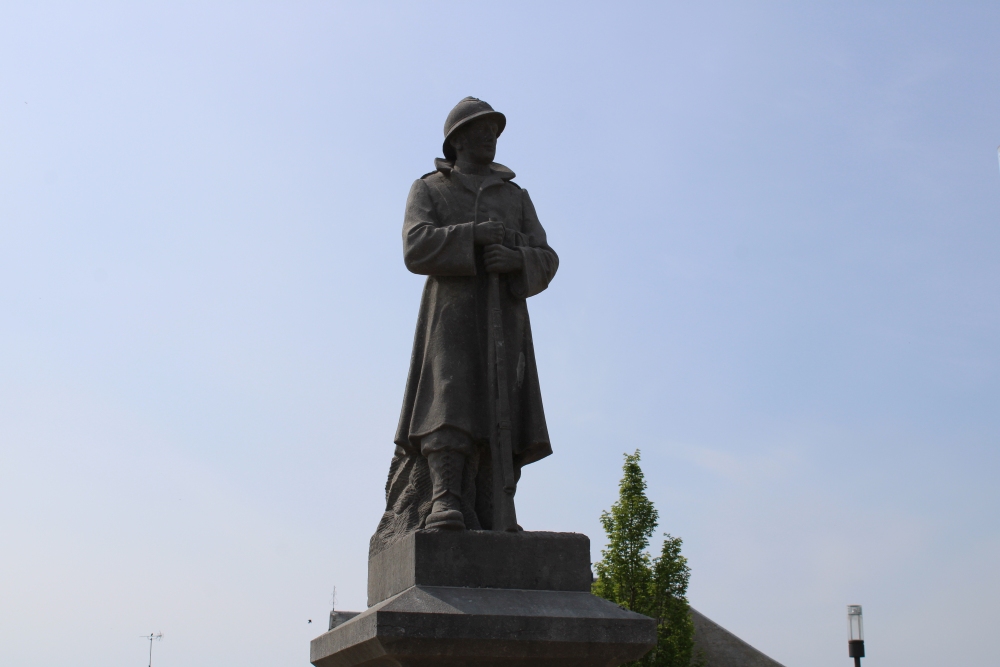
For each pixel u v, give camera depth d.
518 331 8.16
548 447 7.94
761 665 33.06
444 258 7.99
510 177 8.75
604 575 24.81
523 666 6.88
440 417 7.69
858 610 16.94
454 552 7.17
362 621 6.94
